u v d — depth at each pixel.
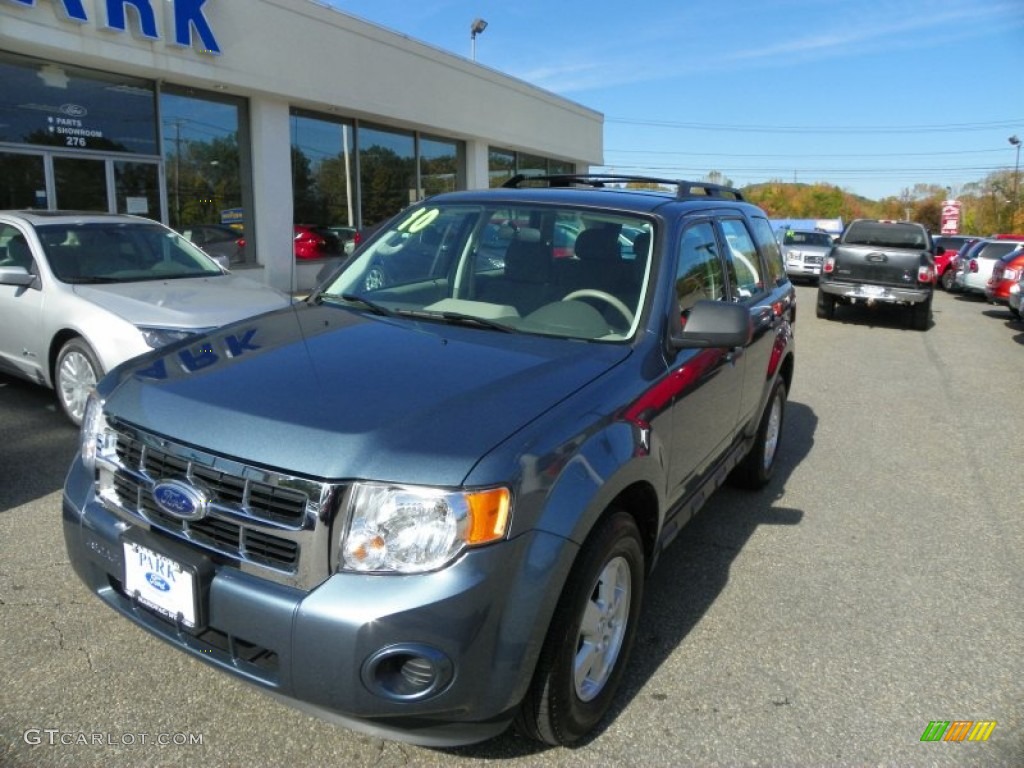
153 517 2.45
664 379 3.01
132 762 2.46
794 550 4.32
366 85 15.14
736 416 4.14
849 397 8.31
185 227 12.78
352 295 3.67
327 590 2.10
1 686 2.79
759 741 2.71
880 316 16.11
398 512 2.11
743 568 4.07
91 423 2.74
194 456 2.32
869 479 5.59
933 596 3.83
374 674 2.07
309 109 14.90
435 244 3.76
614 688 2.76
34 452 5.14
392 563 2.11
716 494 5.18
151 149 12.14
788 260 24.59
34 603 3.32
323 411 2.33
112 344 5.30
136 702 2.74
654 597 3.71
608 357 2.91
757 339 4.34
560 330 3.15
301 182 14.95
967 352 11.70
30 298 5.89
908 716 2.88
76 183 11.22
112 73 11.45
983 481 5.62
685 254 3.56
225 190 13.39
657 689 2.98
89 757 2.47
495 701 2.16
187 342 3.07
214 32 11.88
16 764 2.42
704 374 3.44
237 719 2.68
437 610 2.06
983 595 3.86
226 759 2.50
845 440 6.59
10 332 6.11
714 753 2.63
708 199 4.30
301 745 2.58
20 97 10.43
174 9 11.26
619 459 2.53
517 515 2.17
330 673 2.08
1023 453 6.37
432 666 2.07
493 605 2.12
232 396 2.45
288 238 14.29
